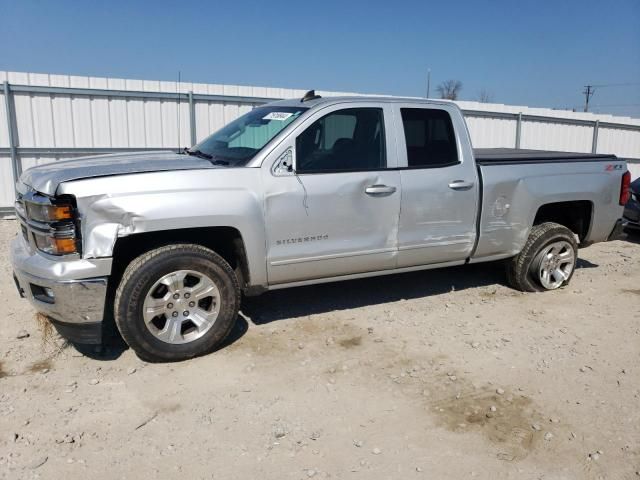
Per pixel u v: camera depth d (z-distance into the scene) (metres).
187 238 4.54
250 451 3.29
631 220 9.47
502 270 6.62
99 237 3.97
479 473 3.14
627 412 3.79
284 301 5.73
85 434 3.40
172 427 3.50
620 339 5.00
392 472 3.13
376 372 4.26
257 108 5.66
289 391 3.96
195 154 5.31
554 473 3.16
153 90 12.47
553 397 3.97
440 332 5.05
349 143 4.91
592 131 18.03
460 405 3.83
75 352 4.46
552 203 6.17
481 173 5.54
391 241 5.11
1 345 4.55
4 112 11.22
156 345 4.23
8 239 9.00
